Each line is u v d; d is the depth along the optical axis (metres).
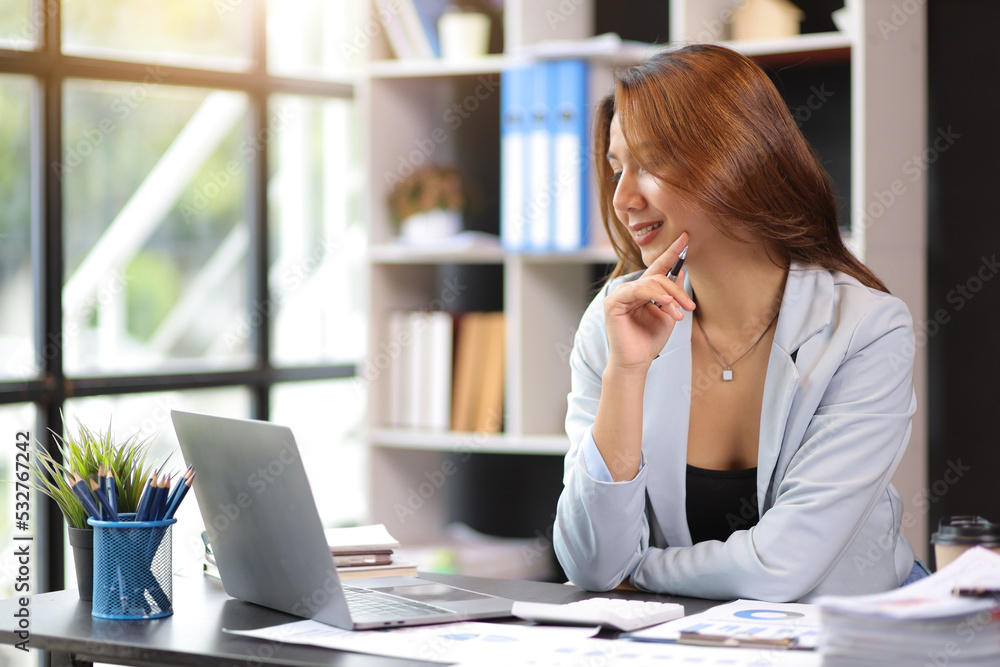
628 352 1.43
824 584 1.41
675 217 1.46
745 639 1.06
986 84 2.64
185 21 3.18
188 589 1.42
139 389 2.75
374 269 3.12
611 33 3.14
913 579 1.54
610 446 1.43
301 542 1.17
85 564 1.33
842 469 1.37
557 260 2.89
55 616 1.26
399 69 3.04
